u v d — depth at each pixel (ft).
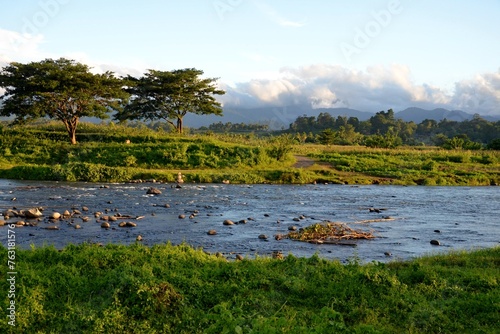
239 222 67.97
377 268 36.83
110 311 26.61
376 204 91.91
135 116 218.79
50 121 233.96
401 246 55.62
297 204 89.30
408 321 28.09
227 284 32.37
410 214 80.59
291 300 31.01
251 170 138.10
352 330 25.14
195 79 217.56
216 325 24.43
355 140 342.64
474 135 540.52
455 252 48.14
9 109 164.35
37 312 26.48
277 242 55.83
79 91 160.97
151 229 61.72
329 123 564.71
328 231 59.98
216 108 225.56
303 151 180.65
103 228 61.11
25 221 63.93
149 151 144.66
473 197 105.70
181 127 224.53
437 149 228.22
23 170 120.57
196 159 144.25
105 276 30.96
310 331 23.97
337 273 35.37
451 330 27.25
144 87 209.77
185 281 31.94
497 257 44.24
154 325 26.43
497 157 175.83
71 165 122.83
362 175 142.00
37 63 165.07
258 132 525.75
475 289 33.78
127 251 36.99
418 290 32.94
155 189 98.12
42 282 30.04
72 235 56.34
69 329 25.32
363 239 58.85
